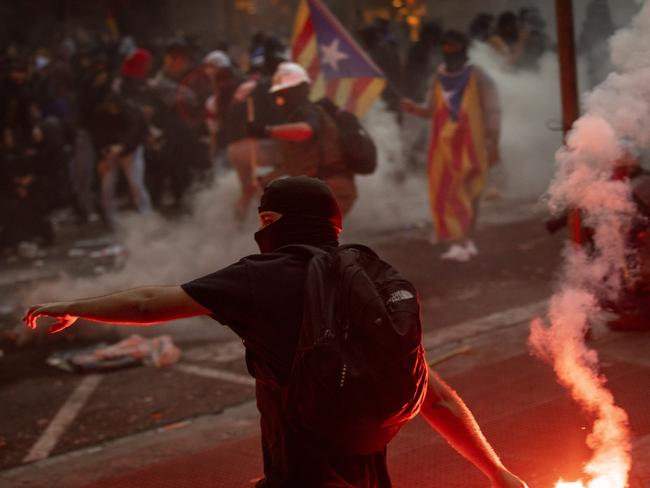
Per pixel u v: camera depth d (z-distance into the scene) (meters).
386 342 2.39
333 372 2.39
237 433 5.30
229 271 2.56
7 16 22.81
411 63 13.74
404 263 9.33
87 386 6.43
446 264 9.13
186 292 2.53
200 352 7.06
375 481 2.58
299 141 7.78
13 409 6.07
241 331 2.55
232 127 10.13
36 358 7.19
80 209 13.34
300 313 2.53
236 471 4.63
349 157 7.77
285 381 2.51
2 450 5.38
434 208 9.23
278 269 2.57
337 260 2.52
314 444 2.49
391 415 2.44
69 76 13.80
